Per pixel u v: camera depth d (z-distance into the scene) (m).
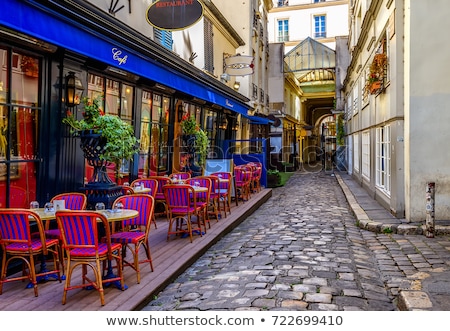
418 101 8.09
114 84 8.02
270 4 26.36
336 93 28.38
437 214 8.11
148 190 7.43
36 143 5.91
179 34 11.62
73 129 6.36
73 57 6.33
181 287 5.08
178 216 7.25
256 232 8.23
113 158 5.91
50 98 6.03
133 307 4.19
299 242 7.12
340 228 8.41
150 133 9.65
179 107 11.27
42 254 4.94
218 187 8.72
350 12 23.36
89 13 5.81
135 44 7.16
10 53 5.43
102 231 5.55
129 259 5.94
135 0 8.93
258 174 13.80
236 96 15.70
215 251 6.85
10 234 4.49
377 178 11.78
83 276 4.59
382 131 11.38
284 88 28.98
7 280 4.55
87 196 5.76
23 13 4.62
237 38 18.11
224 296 4.55
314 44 28.52
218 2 19.11
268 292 4.60
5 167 5.43
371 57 12.81
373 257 6.37
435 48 8.00
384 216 9.00
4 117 5.41
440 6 7.96
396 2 8.54
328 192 15.43
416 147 8.13
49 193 6.04
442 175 8.05
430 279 5.02
